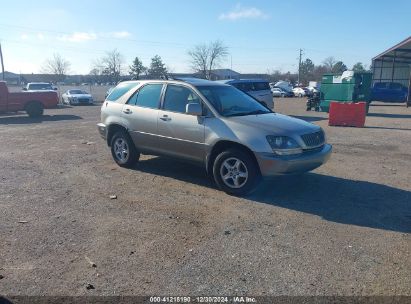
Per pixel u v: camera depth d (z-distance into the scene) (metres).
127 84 8.02
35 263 3.98
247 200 5.96
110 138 8.18
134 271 3.83
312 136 6.12
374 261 4.07
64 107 29.86
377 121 17.89
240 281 3.65
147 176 7.36
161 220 5.15
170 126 6.83
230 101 6.87
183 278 3.70
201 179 7.14
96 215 5.32
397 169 8.08
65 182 6.96
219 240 4.54
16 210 5.50
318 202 5.90
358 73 21.98
